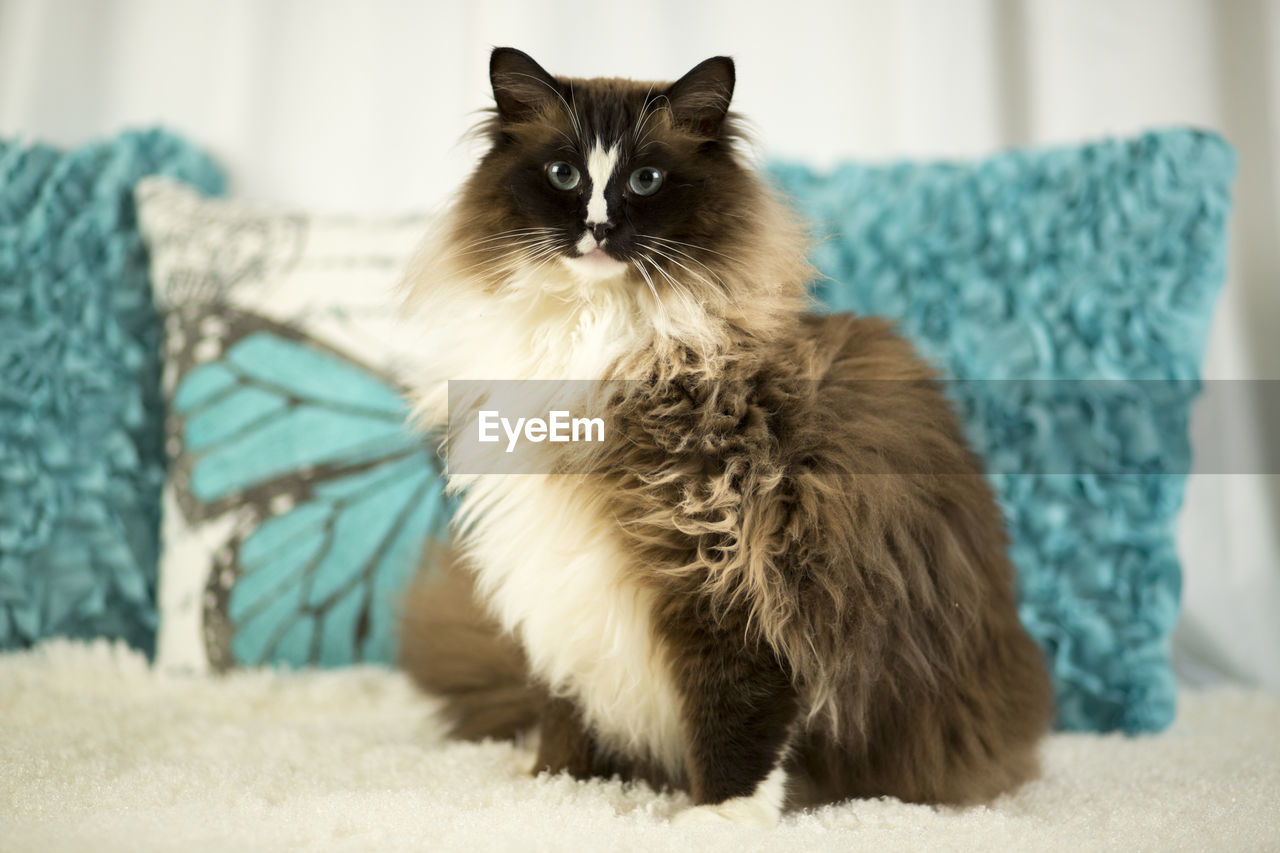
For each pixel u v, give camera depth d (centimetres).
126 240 148
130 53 166
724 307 104
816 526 99
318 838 92
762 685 99
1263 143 153
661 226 104
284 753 109
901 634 102
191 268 141
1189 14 155
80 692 123
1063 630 129
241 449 135
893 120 161
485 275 106
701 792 99
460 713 118
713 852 91
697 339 102
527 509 103
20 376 142
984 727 105
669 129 107
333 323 138
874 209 141
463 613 118
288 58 167
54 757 104
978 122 160
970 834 95
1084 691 129
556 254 104
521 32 161
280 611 133
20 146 149
